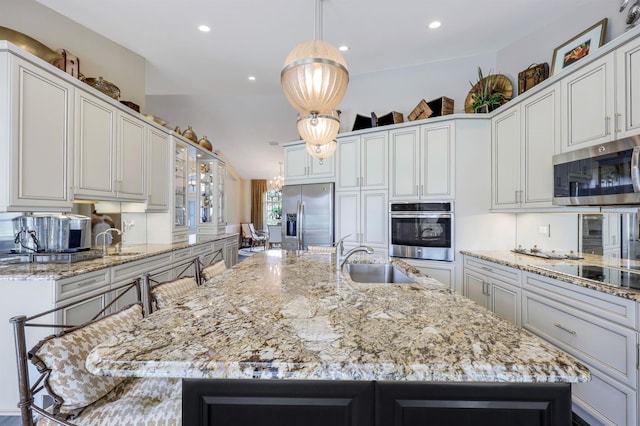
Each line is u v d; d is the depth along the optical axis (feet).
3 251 7.16
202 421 2.43
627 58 5.53
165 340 2.64
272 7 8.36
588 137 6.35
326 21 9.02
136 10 8.48
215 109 22.34
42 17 8.23
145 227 11.71
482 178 10.13
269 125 24.73
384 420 2.41
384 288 4.59
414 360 2.30
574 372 2.20
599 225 7.38
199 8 8.41
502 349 2.49
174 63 11.70
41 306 5.78
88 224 8.48
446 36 9.90
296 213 13.74
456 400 2.40
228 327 2.96
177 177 12.77
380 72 12.95
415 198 10.91
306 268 6.36
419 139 10.86
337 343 2.59
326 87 5.38
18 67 5.98
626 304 4.69
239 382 2.44
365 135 12.12
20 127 6.04
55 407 2.84
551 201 7.47
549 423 2.35
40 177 6.49
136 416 2.96
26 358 2.79
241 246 35.78
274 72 12.49
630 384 4.62
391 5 8.30
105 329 3.35
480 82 10.65
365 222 12.05
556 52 8.55
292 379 2.39
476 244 10.14
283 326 2.99
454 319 3.20
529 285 6.95
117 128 8.91
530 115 8.18
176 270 10.62
